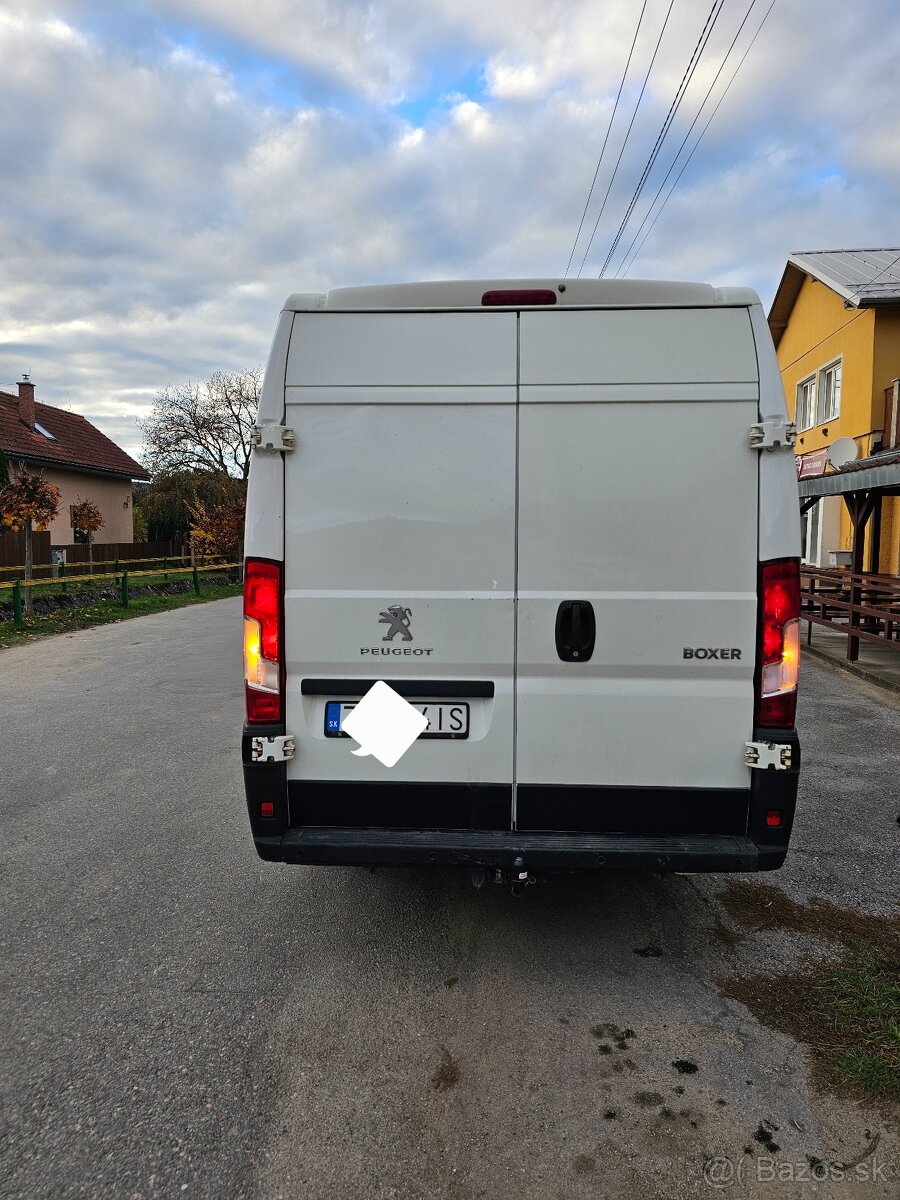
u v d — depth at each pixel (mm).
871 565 11438
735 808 2797
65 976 3053
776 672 2723
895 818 4703
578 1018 2760
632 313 2756
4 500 14398
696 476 2732
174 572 25578
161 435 38594
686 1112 2299
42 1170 2100
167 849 4297
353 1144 2186
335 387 2805
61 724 7137
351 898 3709
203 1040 2652
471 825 2869
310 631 2832
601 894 3730
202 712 7590
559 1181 2061
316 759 2869
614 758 2809
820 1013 2775
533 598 2783
